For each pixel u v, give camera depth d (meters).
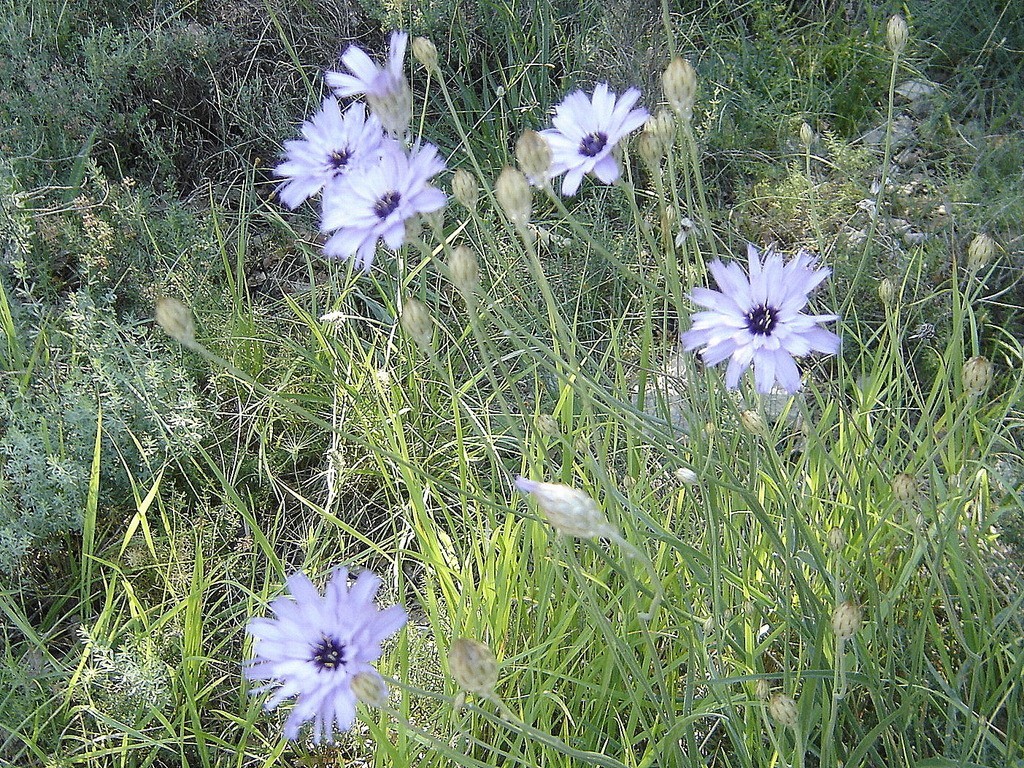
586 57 0.72
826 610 0.34
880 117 0.73
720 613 0.33
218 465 0.55
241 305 0.61
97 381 0.53
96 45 0.71
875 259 0.60
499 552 0.42
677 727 0.30
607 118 0.34
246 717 0.43
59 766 0.41
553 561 0.38
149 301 0.60
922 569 0.40
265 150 0.73
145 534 0.47
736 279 0.30
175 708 0.43
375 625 0.27
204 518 0.51
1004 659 0.38
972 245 0.38
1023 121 0.71
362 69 0.33
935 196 0.63
